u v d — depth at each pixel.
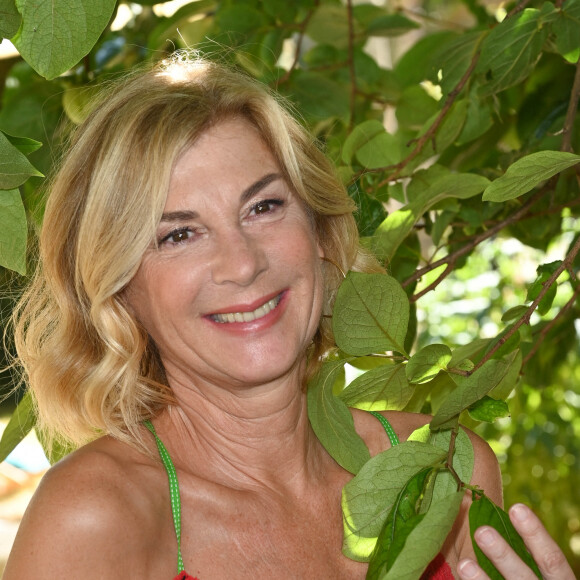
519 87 3.32
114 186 1.78
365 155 2.60
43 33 1.68
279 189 1.85
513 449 4.90
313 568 1.89
